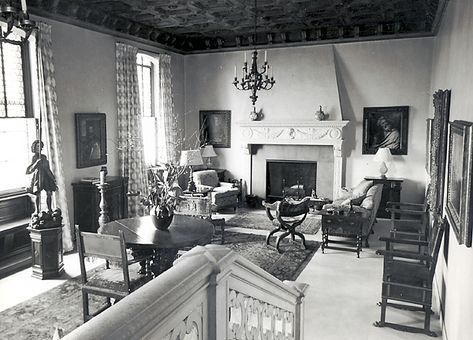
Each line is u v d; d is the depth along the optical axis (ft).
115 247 12.11
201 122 33.78
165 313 2.52
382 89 28.37
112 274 13.00
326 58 29.30
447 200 12.60
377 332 13.12
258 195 32.71
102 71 24.76
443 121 14.64
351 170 29.76
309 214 28.99
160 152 30.76
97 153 24.23
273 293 5.47
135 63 26.96
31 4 19.22
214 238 23.30
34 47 19.84
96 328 2.07
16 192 19.81
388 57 27.99
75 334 2.01
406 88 27.76
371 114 28.76
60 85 21.68
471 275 8.54
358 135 29.30
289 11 24.11
